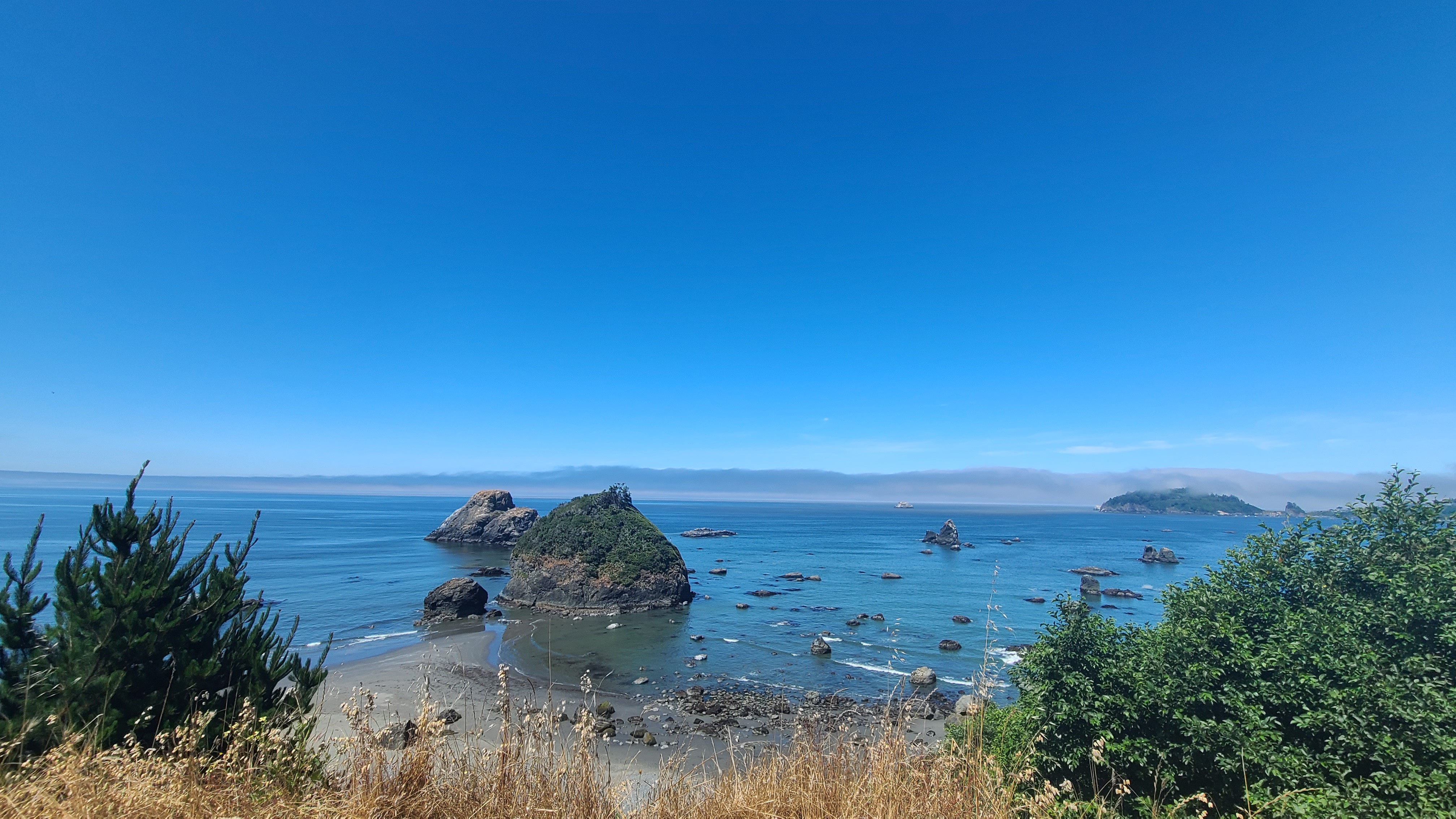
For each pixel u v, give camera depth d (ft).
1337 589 38.29
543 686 99.09
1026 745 33.91
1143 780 37.52
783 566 298.15
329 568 249.75
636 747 67.26
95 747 19.38
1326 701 31.63
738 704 91.25
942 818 17.72
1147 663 38.73
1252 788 32.22
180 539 29.30
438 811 16.99
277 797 16.70
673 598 183.52
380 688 87.76
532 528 205.36
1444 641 32.19
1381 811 27.66
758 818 17.85
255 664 27.94
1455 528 34.94
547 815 17.02
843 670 114.52
